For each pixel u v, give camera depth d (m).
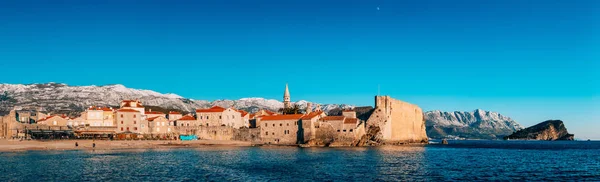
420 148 186.12
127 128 190.25
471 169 93.62
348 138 182.38
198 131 197.38
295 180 73.38
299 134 186.38
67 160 102.38
